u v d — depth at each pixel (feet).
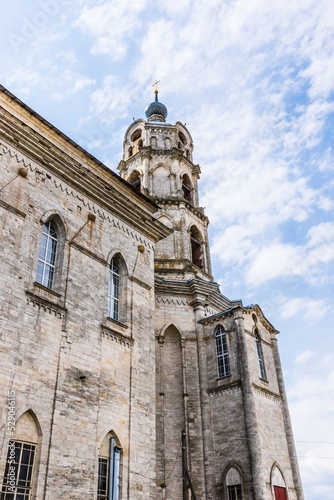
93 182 90.68
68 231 83.05
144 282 97.40
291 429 111.96
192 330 121.29
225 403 106.83
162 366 116.06
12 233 71.97
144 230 103.09
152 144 160.45
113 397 79.15
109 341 82.89
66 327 75.05
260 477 94.02
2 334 64.59
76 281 80.64
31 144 80.38
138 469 78.28
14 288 68.80
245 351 108.78
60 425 68.03
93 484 69.67
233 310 114.52
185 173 157.89
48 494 62.80
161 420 109.09
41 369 68.54
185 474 89.04
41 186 80.94
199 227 150.51
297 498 103.86
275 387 115.85
